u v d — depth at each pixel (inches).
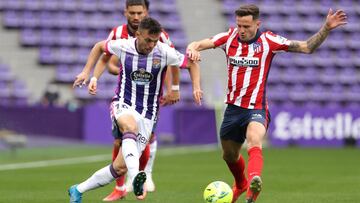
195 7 3516.2
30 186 1374.3
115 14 3410.4
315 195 1224.8
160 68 971.9
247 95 978.7
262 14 3577.8
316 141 2736.2
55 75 3152.1
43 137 2541.8
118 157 927.7
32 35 3257.9
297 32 3560.5
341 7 3646.7
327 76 3378.4
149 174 1261.1
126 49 968.3
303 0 3654.0
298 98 3284.9
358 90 3366.1
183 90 3125.0
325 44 3486.7
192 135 2691.9
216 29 3479.3
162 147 2620.6
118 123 957.8
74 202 932.0
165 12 3469.5
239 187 1046.4
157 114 997.2
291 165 1947.6
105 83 3085.6
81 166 1873.8
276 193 1258.6
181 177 1582.2
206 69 3255.4
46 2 3371.1
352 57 3476.9
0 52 3193.9
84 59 3230.8
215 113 2684.5
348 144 2746.1
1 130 2497.5
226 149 1017.5
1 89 3053.6
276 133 2733.8
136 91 975.6
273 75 3324.3
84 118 2583.7
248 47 975.0
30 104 2706.7
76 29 3321.9
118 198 1116.5
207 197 925.2
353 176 1628.9
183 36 3415.4
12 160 2066.9
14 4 3329.2
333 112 2738.7
